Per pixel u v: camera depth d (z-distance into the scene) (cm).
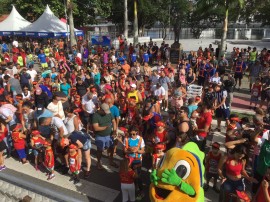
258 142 685
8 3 4744
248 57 2056
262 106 1319
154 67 2236
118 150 926
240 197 554
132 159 661
